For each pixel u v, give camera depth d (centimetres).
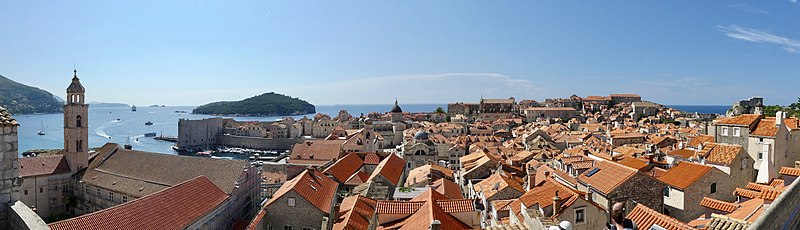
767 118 6781
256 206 8969
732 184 5250
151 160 9669
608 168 5312
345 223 4938
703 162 5700
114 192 9294
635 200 4769
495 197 5988
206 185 6675
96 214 4528
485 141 19462
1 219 1902
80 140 10719
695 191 4741
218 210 6562
